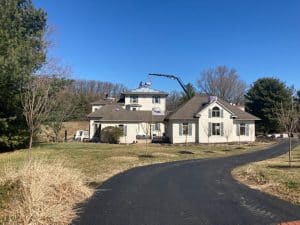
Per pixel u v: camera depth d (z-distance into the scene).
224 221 8.51
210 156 30.02
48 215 8.40
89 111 75.38
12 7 32.72
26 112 18.95
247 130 49.03
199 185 14.11
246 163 23.88
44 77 29.59
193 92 68.50
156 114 54.25
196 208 9.88
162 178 16.14
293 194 11.59
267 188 13.07
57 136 45.81
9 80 28.83
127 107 65.81
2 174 10.96
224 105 48.03
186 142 47.22
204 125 47.25
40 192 9.16
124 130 51.59
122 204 10.39
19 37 32.44
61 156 25.09
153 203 10.56
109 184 14.16
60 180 10.80
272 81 63.72
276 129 61.81
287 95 62.97
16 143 32.03
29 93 22.16
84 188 11.72
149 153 29.91
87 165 20.59
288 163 22.89
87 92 98.44
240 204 10.34
